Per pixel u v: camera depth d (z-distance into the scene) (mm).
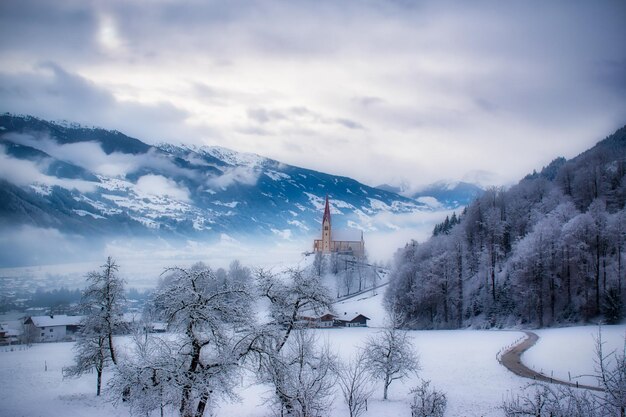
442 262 140000
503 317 125312
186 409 44125
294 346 54562
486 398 60188
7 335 163250
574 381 64562
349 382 67812
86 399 65375
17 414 59594
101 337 65812
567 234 115312
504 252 149375
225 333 46312
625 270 109812
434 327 137125
